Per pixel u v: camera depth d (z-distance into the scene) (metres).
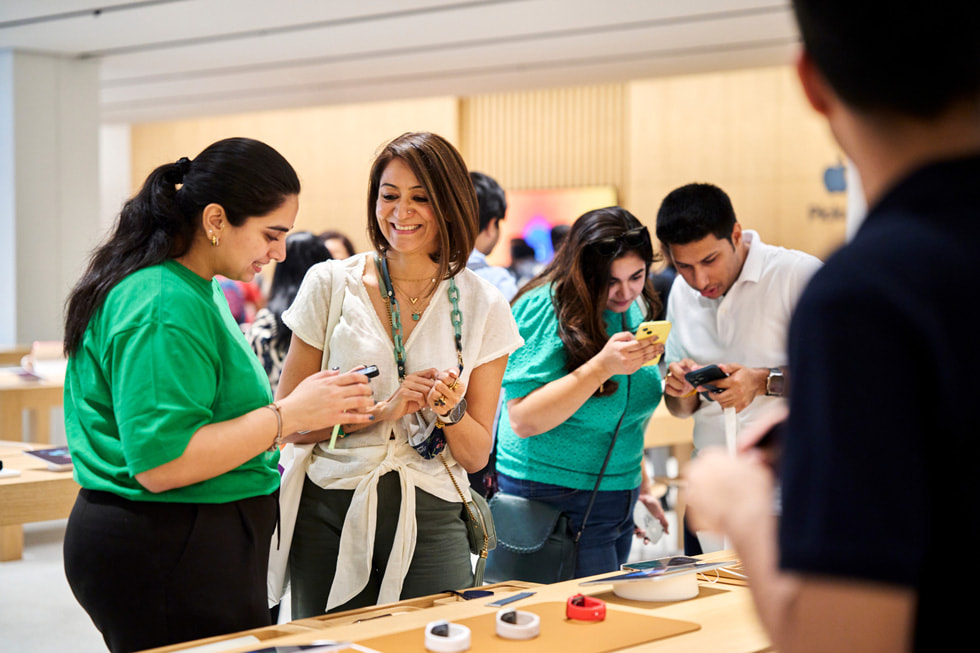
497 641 1.44
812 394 0.72
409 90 9.10
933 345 0.69
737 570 1.92
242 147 1.79
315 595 2.15
